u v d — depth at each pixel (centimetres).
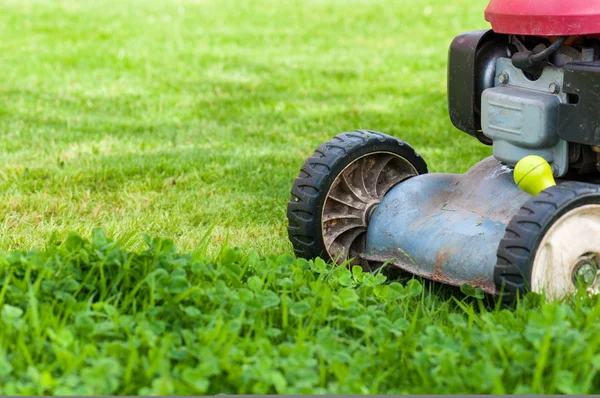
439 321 397
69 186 628
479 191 446
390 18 1527
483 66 439
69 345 328
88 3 1652
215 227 556
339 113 875
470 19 1504
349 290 388
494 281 380
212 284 388
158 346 338
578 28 389
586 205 383
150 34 1330
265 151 736
